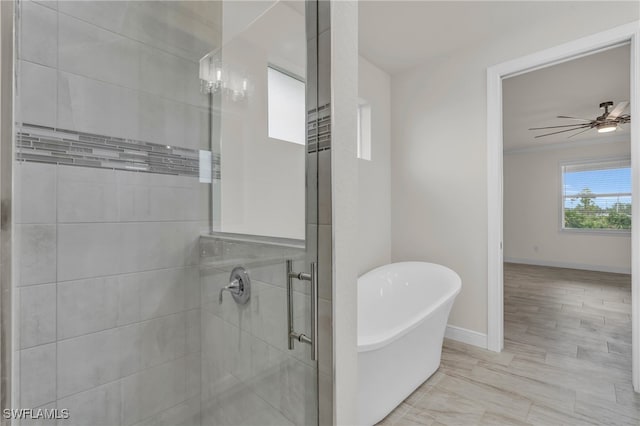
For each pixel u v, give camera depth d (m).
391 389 1.65
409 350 1.76
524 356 2.30
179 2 1.35
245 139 1.23
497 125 2.40
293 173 1.05
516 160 6.53
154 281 1.27
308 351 0.97
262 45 1.21
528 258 6.38
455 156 2.66
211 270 1.32
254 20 1.25
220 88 1.38
